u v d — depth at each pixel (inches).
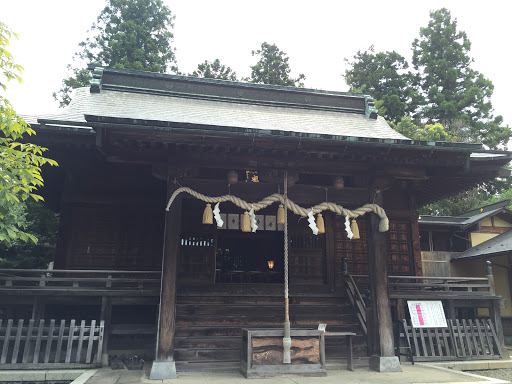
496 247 596.4
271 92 518.0
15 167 264.8
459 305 428.5
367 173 353.7
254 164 325.7
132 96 465.1
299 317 372.8
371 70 1333.7
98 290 354.6
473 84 1208.8
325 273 460.4
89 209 418.9
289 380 274.8
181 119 393.7
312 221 327.3
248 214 317.1
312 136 297.0
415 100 1211.2
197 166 321.1
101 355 329.4
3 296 349.7
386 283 338.3
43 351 351.9
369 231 353.1
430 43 1278.3
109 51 999.6
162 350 284.5
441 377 293.0
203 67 1306.6
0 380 299.6
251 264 642.2
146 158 315.3
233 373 298.0
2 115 252.5
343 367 327.3
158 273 405.4
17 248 601.6
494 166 404.5
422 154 327.9
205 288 423.2
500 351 405.4
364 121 507.8
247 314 373.7
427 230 681.0
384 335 324.2
